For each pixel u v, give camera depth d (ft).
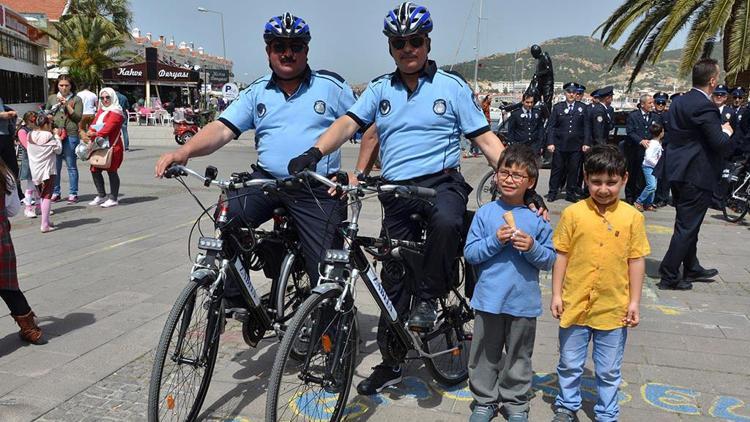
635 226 10.03
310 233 11.37
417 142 11.15
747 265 20.95
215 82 120.26
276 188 9.91
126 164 49.80
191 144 11.41
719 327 15.06
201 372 10.39
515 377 10.51
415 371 12.73
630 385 11.94
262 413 10.96
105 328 14.76
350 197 9.91
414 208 10.98
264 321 11.16
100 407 11.09
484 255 10.07
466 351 12.55
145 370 12.59
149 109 91.76
